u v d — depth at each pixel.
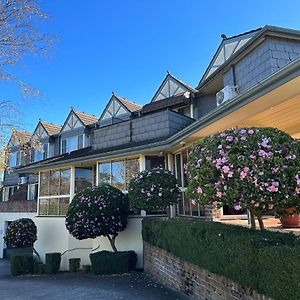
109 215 11.02
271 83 5.46
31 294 8.18
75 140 22.53
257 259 3.99
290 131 9.59
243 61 11.25
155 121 13.39
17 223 15.13
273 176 4.25
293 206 4.38
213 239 5.21
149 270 9.74
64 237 14.02
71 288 8.57
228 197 4.41
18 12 8.08
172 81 16.44
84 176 14.60
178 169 11.39
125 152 11.87
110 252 10.97
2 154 10.02
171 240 7.43
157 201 9.67
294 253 3.38
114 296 7.28
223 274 4.90
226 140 4.62
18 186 25.62
